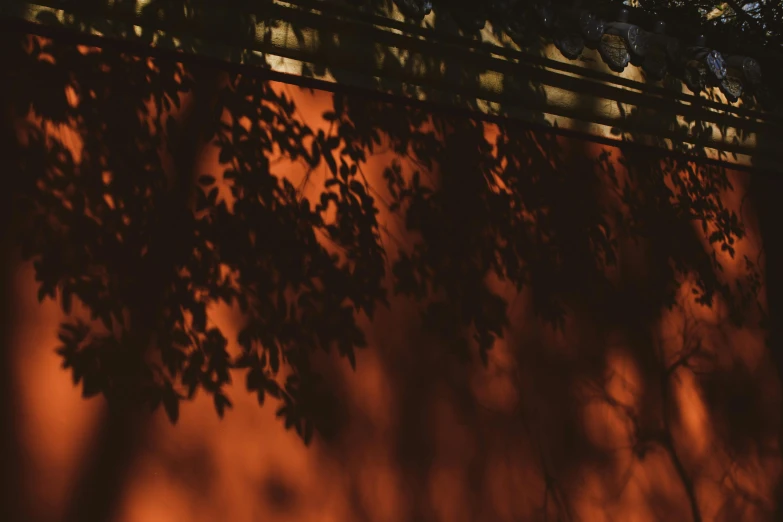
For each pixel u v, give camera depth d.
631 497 6.62
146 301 4.84
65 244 4.65
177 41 5.11
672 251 7.30
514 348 6.21
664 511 6.79
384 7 5.55
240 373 5.06
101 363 4.67
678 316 7.23
